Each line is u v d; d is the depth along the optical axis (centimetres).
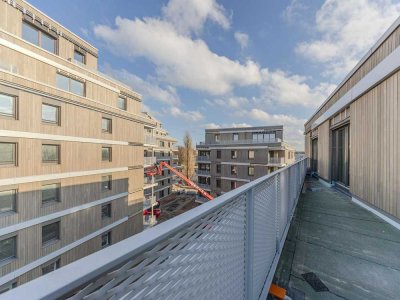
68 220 769
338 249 232
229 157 1903
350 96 496
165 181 2692
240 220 116
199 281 75
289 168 301
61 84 806
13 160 621
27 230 637
